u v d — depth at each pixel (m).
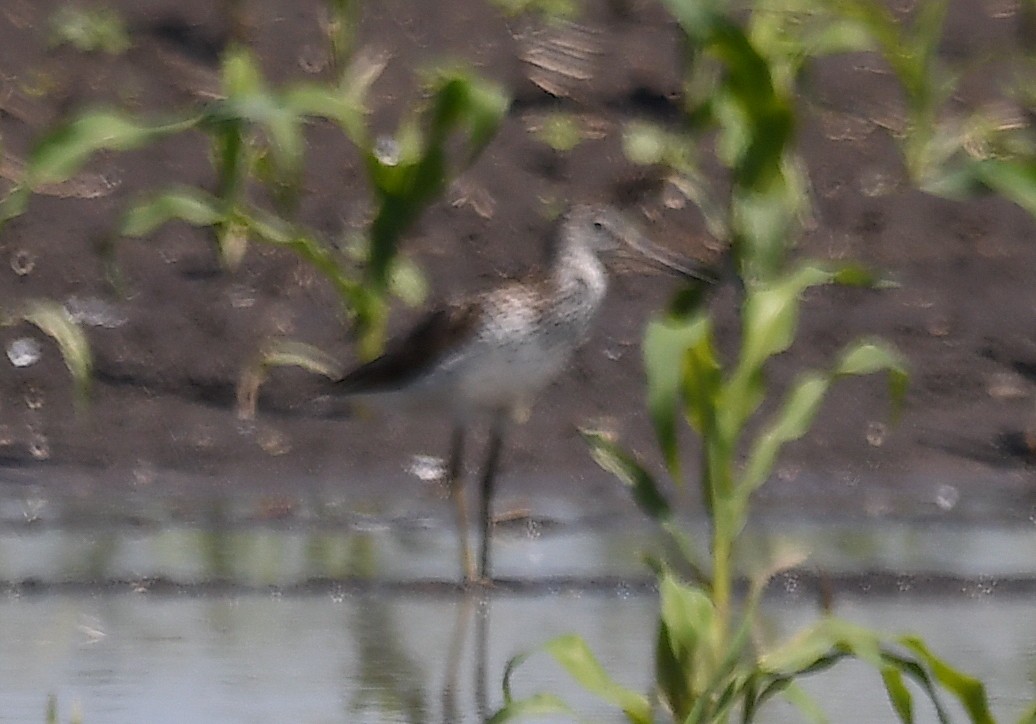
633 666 9.89
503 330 11.71
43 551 11.44
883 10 15.94
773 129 10.77
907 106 15.86
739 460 12.92
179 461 12.75
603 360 13.66
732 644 7.86
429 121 13.80
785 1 14.13
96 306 13.75
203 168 14.81
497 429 11.96
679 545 9.22
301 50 16.11
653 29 16.81
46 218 14.29
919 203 14.94
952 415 13.44
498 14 16.83
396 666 9.95
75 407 13.12
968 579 11.23
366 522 12.15
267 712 9.23
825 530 12.12
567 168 14.99
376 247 12.12
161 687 9.51
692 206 14.60
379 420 13.20
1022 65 16.34
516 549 11.79
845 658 10.30
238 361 13.46
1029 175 9.91
